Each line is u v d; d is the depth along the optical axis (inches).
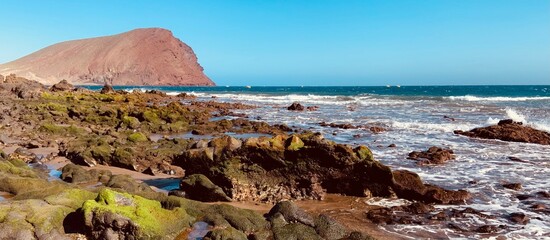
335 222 373.1
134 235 319.9
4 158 611.8
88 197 370.6
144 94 2640.3
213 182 512.4
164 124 1146.7
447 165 670.5
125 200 345.4
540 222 410.0
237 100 2561.5
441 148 788.0
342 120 1344.7
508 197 496.4
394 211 446.3
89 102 1756.9
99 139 808.3
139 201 356.2
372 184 506.3
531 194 506.0
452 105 1915.6
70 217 335.6
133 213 331.9
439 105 1931.6
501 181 569.0
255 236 338.6
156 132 1092.5
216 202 482.9
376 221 414.9
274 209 390.3
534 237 372.5
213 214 372.8
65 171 552.4
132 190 454.3
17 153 699.4
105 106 1573.6
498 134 938.1
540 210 445.7
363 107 1900.8
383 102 2214.6
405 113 1560.0
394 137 965.8
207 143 583.5
